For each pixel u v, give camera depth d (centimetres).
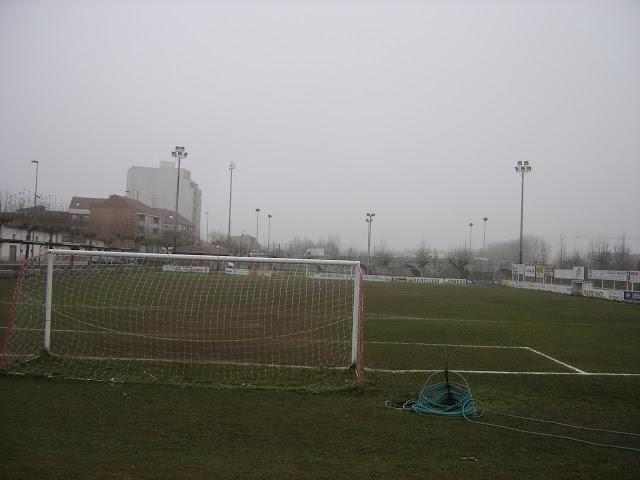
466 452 498
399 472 438
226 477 413
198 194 10156
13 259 3841
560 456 493
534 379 855
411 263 6488
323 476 423
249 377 805
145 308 1605
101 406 616
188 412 604
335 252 9162
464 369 924
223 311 1652
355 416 613
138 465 434
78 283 1988
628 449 517
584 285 3525
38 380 734
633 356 1100
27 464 425
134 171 9194
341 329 1341
